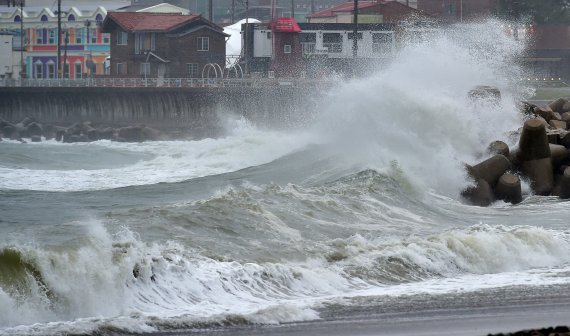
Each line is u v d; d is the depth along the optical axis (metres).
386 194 65.19
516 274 47.00
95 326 34.03
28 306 34.78
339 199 60.97
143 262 38.69
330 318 37.41
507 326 36.88
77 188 82.81
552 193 74.00
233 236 48.00
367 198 63.06
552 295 42.38
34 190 79.38
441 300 41.00
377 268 45.31
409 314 38.47
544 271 47.81
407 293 42.03
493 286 44.03
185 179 90.00
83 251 37.72
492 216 64.44
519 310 39.56
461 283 44.50
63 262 36.41
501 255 48.81
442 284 44.09
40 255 36.22
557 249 51.22
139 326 34.62
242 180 80.19
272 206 55.72
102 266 37.25
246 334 34.62
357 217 57.47
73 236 44.75
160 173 96.75
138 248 40.06
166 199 70.56
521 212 66.44
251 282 41.00
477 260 48.06
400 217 60.19
